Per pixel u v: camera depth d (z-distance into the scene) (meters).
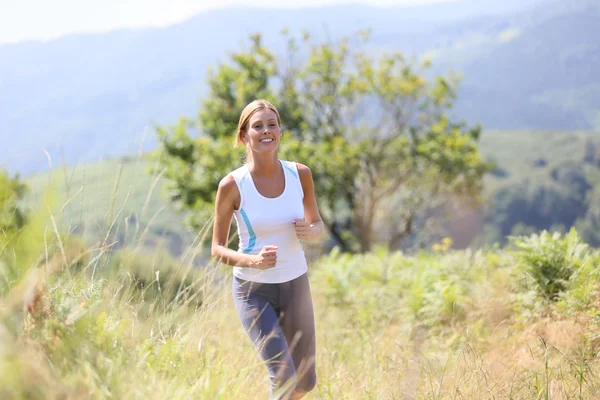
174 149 54.38
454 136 62.47
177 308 7.69
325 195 58.94
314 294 19.72
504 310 11.88
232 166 53.97
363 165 62.56
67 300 5.97
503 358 9.65
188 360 6.91
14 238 5.91
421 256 21.02
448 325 12.80
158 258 7.66
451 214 58.72
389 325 14.93
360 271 21.28
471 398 7.89
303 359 7.98
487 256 14.95
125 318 6.96
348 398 8.33
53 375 5.07
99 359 5.54
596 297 10.32
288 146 58.12
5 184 6.29
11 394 4.64
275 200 7.97
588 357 8.87
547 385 7.50
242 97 60.38
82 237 6.72
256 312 7.77
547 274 11.82
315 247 52.34
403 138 63.16
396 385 8.54
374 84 63.41
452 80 63.22
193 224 52.62
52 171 6.04
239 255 7.61
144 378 5.79
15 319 5.46
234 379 6.84
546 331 10.08
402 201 63.69
